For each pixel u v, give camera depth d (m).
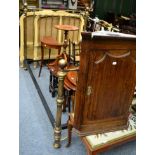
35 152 1.94
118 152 2.04
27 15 3.61
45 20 3.77
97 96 1.59
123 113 1.80
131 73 1.62
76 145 2.07
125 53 1.50
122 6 5.07
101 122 1.73
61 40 3.95
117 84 1.62
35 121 2.38
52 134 2.20
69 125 1.92
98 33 1.37
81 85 1.51
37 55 3.90
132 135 1.80
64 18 3.88
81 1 4.37
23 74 3.52
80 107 1.58
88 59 1.41
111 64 1.50
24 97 2.84
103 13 4.89
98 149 1.65
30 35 3.81
